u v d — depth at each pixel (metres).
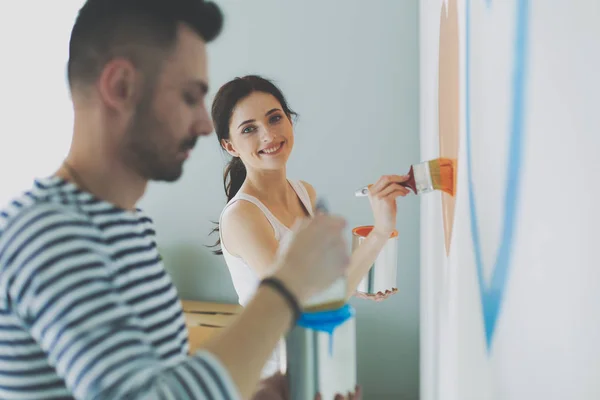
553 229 0.37
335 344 0.67
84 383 0.47
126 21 0.60
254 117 1.46
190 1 0.62
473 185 0.68
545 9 0.37
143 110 0.62
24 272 0.51
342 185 2.55
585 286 0.32
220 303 2.78
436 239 1.38
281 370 0.70
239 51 2.55
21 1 2.91
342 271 0.59
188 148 0.66
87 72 0.62
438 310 1.30
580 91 0.32
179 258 2.79
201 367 0.48
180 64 0.62
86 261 0.51
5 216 0.57
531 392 0.43
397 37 2.42
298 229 0.59
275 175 1.52
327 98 2.51
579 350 0.33
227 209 1.45
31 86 2.98
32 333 0.51
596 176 0.30
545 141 0.38
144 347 0.50
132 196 0.67
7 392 0.55
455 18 0.87
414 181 1.07
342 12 2.45
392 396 2.63
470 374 0.74
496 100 0.53
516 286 0.46
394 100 2.46
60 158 3.02
